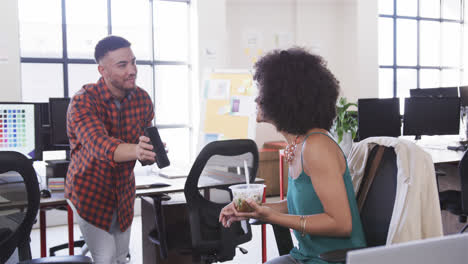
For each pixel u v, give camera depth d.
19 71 4.33
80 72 4.93
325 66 1.44
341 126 3.52
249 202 1.29
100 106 1.94
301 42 6.02
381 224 1.44
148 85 5.29
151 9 5.21
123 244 2.12
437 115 4.19
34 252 3.61
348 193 1.38
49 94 4.81
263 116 1.45
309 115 1.36
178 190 2.45
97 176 1.91
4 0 4.22
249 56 5.84
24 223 1.55
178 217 2.70
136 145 1.72
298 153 1.40
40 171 4.52
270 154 5.28
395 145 1.40
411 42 7.21
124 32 5.12
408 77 7.21
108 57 1.89
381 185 1.47
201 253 2.23
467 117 4.40
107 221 1.97
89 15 4.93
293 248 1.54
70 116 1.88
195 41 5.24
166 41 5.35
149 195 2.40
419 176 1.31
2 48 4.23
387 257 0.55
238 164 2.38
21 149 2.80
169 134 5.43
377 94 6.25
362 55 6.12
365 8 6.11
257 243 3.80
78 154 1.94
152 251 2.84
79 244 3.40
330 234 1.27
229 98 3.82
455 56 7.57
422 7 7.26
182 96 5.46
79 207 1.92
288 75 1.37
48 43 4.77
